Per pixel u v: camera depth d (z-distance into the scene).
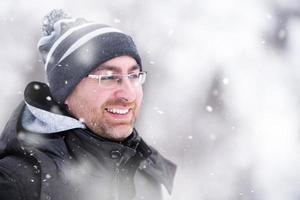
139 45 13.25
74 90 1.80
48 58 1.89
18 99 11.71
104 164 1.76
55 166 1.66
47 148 1.69
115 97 1.77
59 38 1.88
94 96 1.77
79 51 1.80
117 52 1.79
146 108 13.27
